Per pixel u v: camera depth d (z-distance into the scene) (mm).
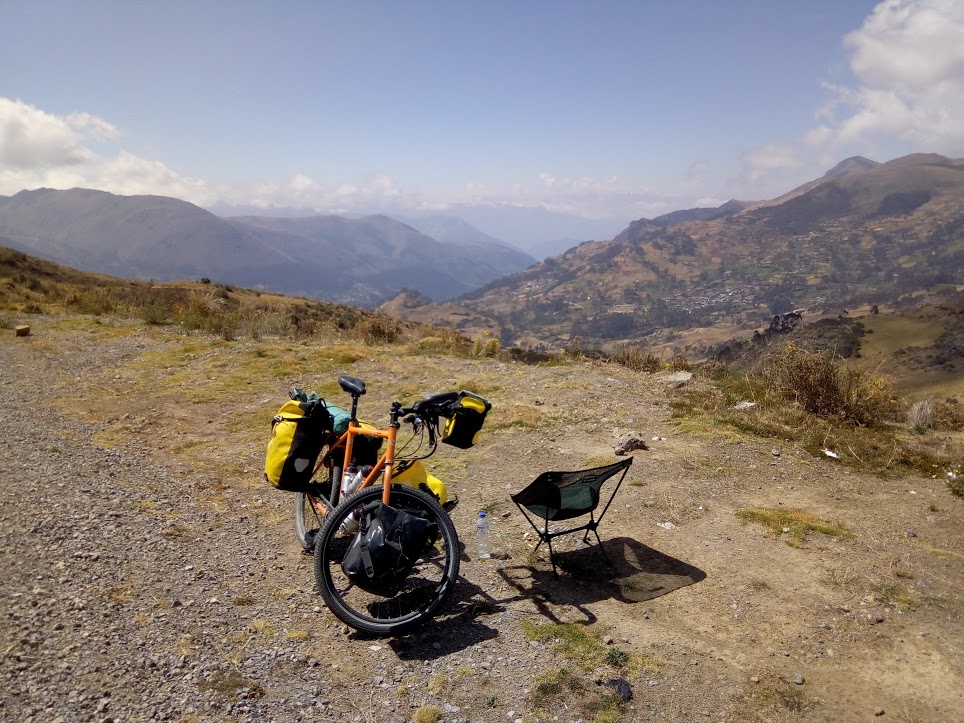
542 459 5402
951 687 2896
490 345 10180
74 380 8297
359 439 3762
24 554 3500
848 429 6039
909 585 3631
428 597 3455
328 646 3092
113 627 2984
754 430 5914
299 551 3994
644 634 3236
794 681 2918
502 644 3141
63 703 2504
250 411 6844
